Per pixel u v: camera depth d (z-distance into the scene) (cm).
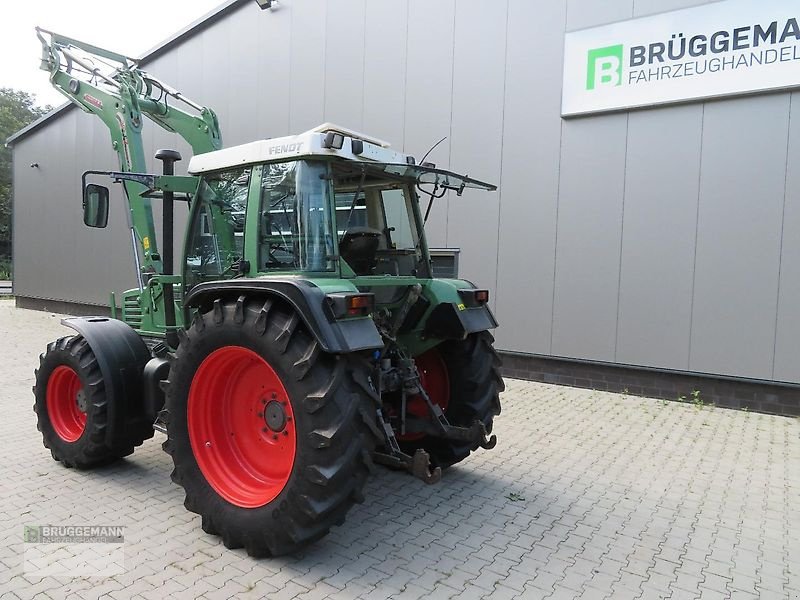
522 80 741
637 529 362
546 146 730
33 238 1541
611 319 698
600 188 696
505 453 498
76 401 446
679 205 650
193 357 340
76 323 442
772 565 322
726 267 627
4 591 280
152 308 472
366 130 872
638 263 677
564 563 320
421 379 448
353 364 312
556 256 730
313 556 321
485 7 761
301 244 337
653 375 680
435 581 298
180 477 345
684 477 448
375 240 400
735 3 605
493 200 771
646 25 654
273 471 339
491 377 439
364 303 313
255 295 333
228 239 386
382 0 842
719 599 289
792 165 591
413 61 822
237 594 281
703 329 643
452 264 809
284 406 331
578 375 729
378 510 384
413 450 445
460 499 404
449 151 801
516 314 764
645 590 295
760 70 598
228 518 321
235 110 1025
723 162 625
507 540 345
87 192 440
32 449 486
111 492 401
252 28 990
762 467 470
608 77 681
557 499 406
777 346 605
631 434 550
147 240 505
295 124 948
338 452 295
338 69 893
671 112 650
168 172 429
